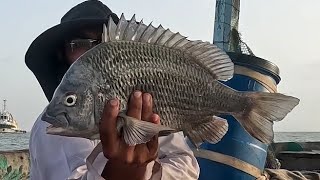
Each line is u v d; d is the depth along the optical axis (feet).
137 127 1.65
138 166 1.80
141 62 1.72
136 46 1.73
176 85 1.77
